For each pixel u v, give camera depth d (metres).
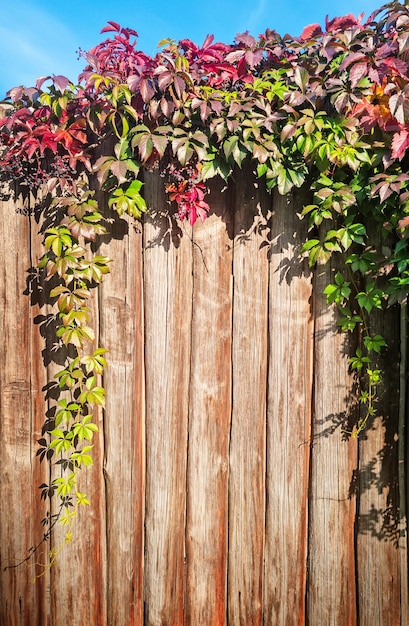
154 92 2.66
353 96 2.55
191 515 3.01
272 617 2.98
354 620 2.91
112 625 3.05
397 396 2.86
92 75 2.67
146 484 3.03
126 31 2.72
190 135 2.67
